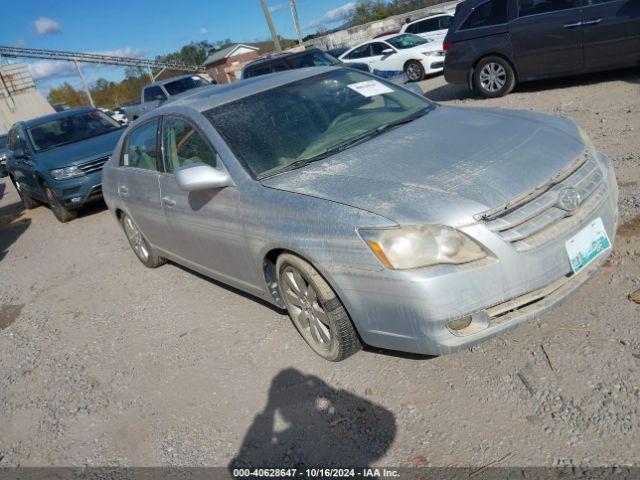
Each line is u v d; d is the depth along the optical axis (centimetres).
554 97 884
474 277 257
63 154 904
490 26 952
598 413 249
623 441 233
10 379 429
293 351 361
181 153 415
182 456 296
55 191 886
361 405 295
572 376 274
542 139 321
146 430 325
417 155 318
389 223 267
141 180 481
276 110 391
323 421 292
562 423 249
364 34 3262
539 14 893
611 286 334
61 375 414
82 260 696
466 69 1009
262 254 339
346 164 328
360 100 409
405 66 1548
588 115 723
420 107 411
